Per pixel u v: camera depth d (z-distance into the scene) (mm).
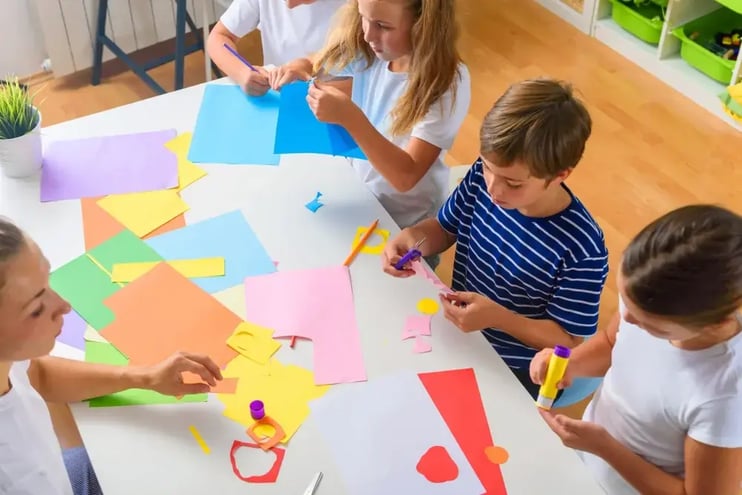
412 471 1101
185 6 2701
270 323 1286
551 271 1409
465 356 1250
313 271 1369
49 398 1183
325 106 1454
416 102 1550
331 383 1205
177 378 1170
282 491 1074
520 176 1278
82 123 1662
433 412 1172
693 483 1134
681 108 2980
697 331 1020
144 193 1505
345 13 1666
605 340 1359
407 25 1504
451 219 1557
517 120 1252
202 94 1747
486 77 3107
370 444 1129
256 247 1410
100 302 1315
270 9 2021
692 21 3045
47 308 1037
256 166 1571
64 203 1484
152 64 2924
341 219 1470
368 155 1516
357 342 1262
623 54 3229
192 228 1443
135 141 1618
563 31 3361
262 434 1138
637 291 1004
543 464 1116
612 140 2836
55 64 2969
